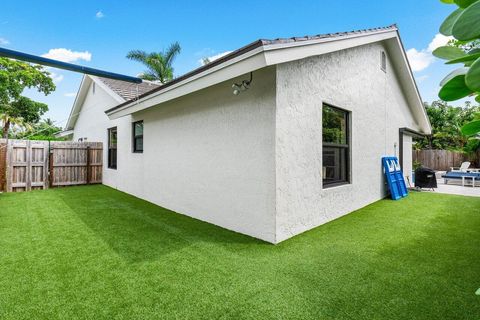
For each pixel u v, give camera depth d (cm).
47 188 922
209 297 231
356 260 304
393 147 794
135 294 236
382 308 213
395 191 700
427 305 216
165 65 1889
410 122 979
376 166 675
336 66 504
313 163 436
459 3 76
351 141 558
